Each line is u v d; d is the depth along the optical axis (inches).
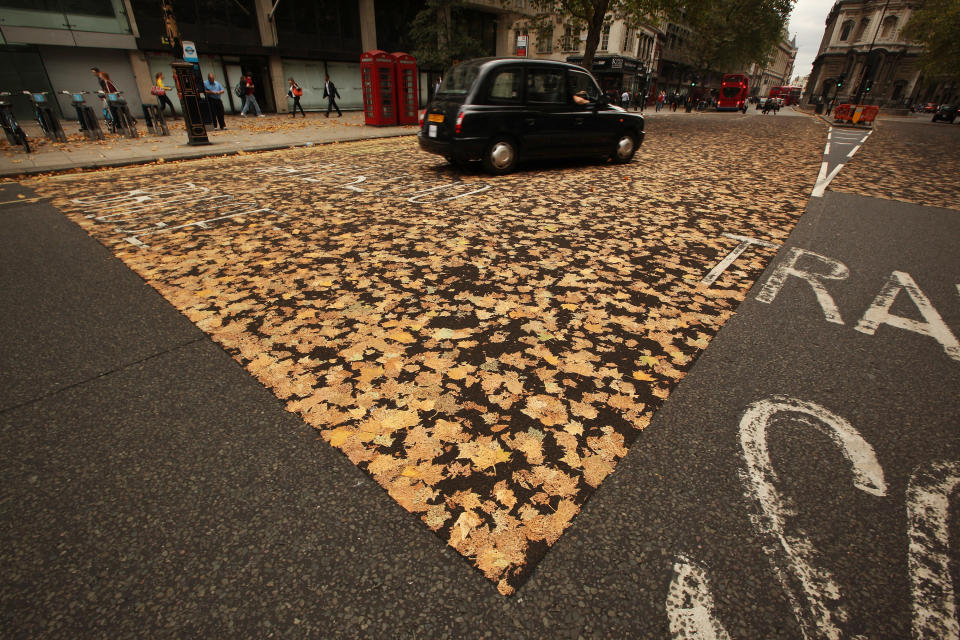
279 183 306.5
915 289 152.3
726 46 1962.4
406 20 1122.0
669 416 92.7
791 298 145.5
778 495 75.2
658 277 160.7
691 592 61.0
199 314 131.8
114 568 63.4
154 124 551.5
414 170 357.4
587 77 358.3
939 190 312.3
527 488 76.2
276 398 97.0
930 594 60.9
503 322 128.7
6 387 99.7
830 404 96.3
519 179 326.0
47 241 191.6
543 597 60.1
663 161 423.8
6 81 674.8
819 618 58.1
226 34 851.4
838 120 1076.5
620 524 70.2
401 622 57.1
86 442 84.8
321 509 72.1
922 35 1424.7
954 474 79.4
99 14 716.0
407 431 88.0
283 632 55.9
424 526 69.6
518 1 1262.3
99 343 117.0
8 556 64.9
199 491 75.0
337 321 128.6
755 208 253.9
